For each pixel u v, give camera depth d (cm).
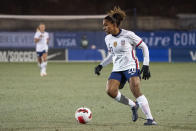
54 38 9031
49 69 7212
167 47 9056
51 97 3762
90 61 9094
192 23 10244
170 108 3148
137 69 2434
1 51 8919
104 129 2292
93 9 13512
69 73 6397
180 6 13550
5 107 3186
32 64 8381
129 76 2408
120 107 3198
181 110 3053
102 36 9069
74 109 3098
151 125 2422
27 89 4372
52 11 13450
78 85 4772
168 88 4472
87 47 9088
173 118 2717
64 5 13550
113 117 2761
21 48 8950
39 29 6122
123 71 2431
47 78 5616
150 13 13300
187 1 13612
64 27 10450
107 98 3700
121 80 2500
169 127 2364
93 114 2883
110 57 2566
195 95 3897
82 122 2489
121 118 2725
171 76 5850
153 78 5581
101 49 9088
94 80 5362
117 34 2402
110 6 13450
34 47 8962
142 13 13312
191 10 13512
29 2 13300
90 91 4216
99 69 2583
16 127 2381
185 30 9075
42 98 3697
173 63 8656
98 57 9100
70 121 2602
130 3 13388
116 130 2262
